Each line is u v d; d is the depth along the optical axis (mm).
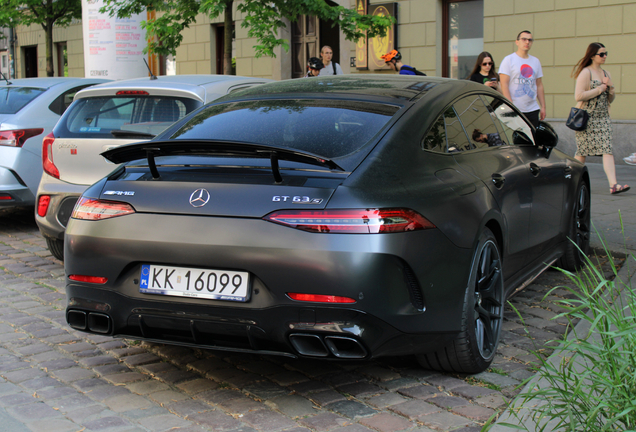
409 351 3061
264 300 2826
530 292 4945
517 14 12508
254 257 2799
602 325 2402
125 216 3057
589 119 8648
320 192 2809
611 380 2254
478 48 13383
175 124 3768
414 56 13977
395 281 2822
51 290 5215
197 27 18094
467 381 3357
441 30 13680
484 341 3475
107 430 2871
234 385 3350
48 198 5500
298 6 9945
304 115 3434
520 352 3746
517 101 9109
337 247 2729
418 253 2891
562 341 2477
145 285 3014
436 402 3115
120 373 3521
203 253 2871
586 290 2588
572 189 5125
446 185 3217
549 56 12234
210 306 2891
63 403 3150
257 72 16922
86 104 5602
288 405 3113
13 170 7098
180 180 3057
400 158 3111
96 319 3217
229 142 2838
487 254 3477
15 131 7121
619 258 5773
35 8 16562
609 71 11594
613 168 8664
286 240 2768
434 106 3551
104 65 12727
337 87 3787
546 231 4613
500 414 2955
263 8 10156
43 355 3793
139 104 5375
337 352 2824
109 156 3227
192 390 3297
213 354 3781
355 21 10273
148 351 3844
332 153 3076
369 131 3213
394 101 3498
